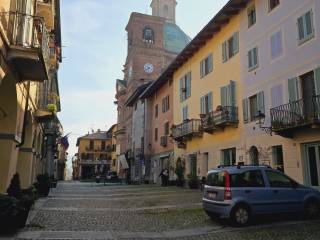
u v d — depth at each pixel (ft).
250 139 67.56
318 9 51.39
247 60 70.23
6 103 39.81
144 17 195.31
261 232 31.35
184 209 47.91
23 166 59.06
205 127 82.33
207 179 39.11
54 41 77.92
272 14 62.80
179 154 108.68
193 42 92.12
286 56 58.03
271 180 36.76
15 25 34.53
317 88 50.03
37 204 53.01
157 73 191.62
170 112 120.78
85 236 29.86
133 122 171.53
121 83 214.28
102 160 290.76
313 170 51.13
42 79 41.55
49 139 104.88
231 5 72.84
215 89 84.74
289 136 54.49
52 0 60.23
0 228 29.96
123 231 32.65
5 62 32.42
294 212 36.68
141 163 148.87
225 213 34.55
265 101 63.10
